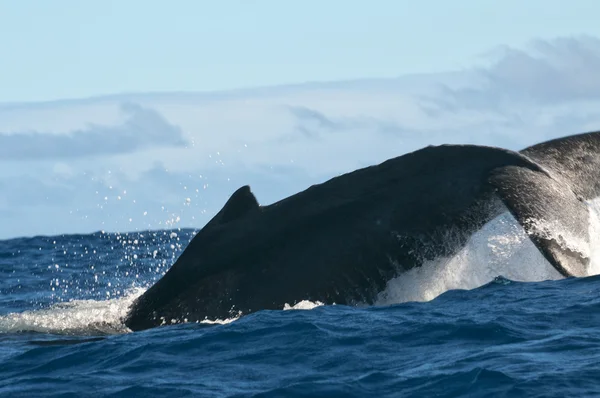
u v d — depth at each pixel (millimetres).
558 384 37875
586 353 41969
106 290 93375
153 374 44000
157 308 56750
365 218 55250
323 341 47031
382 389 39375
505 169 53812
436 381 39625
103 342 50688
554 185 52594
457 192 54281
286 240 55750
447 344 45406
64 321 59562
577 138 55844
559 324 47562
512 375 39219
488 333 46594
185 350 47844
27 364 47719
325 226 55625
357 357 44219
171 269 57375
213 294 55594
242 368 43875
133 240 181875
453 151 55469
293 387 39969
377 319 50688
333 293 54969
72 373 45250
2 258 135500
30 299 86188
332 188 56625
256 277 55312
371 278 55000
